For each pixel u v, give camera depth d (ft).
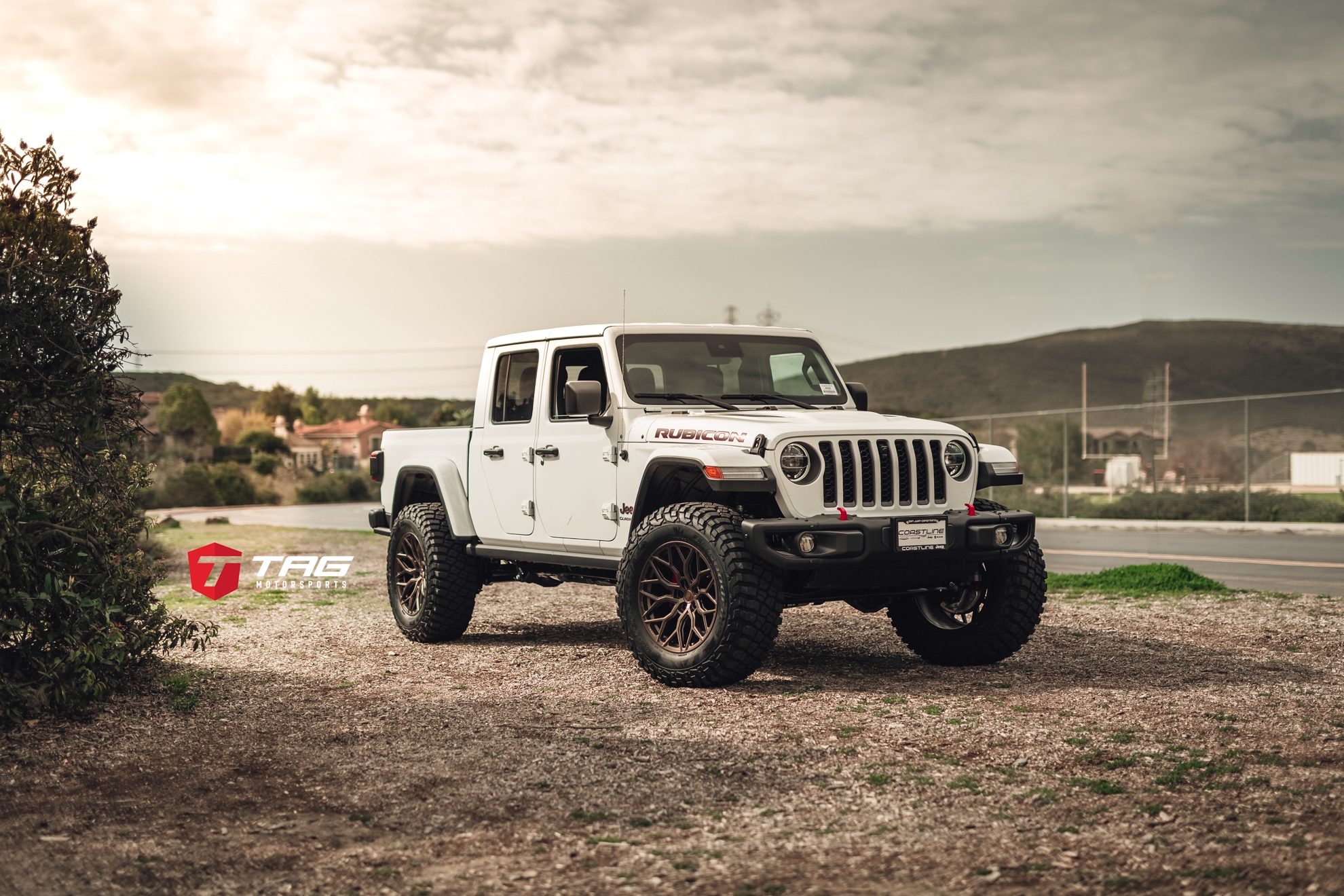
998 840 12.32
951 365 639.76
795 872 11.55
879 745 16.42
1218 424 442.91
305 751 16.69
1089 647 24.79
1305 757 15.17
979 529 21.06
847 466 20.80
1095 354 634.43
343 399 604.49
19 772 15.67
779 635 27.48
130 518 20.97
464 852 12.39
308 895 11.27
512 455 25.68
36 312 17.87
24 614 18.01
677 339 24.14
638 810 13.70
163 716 18.84
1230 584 39.55
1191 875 11.07
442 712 19.10
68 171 19.20
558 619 31.01
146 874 11.91
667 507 21.38
